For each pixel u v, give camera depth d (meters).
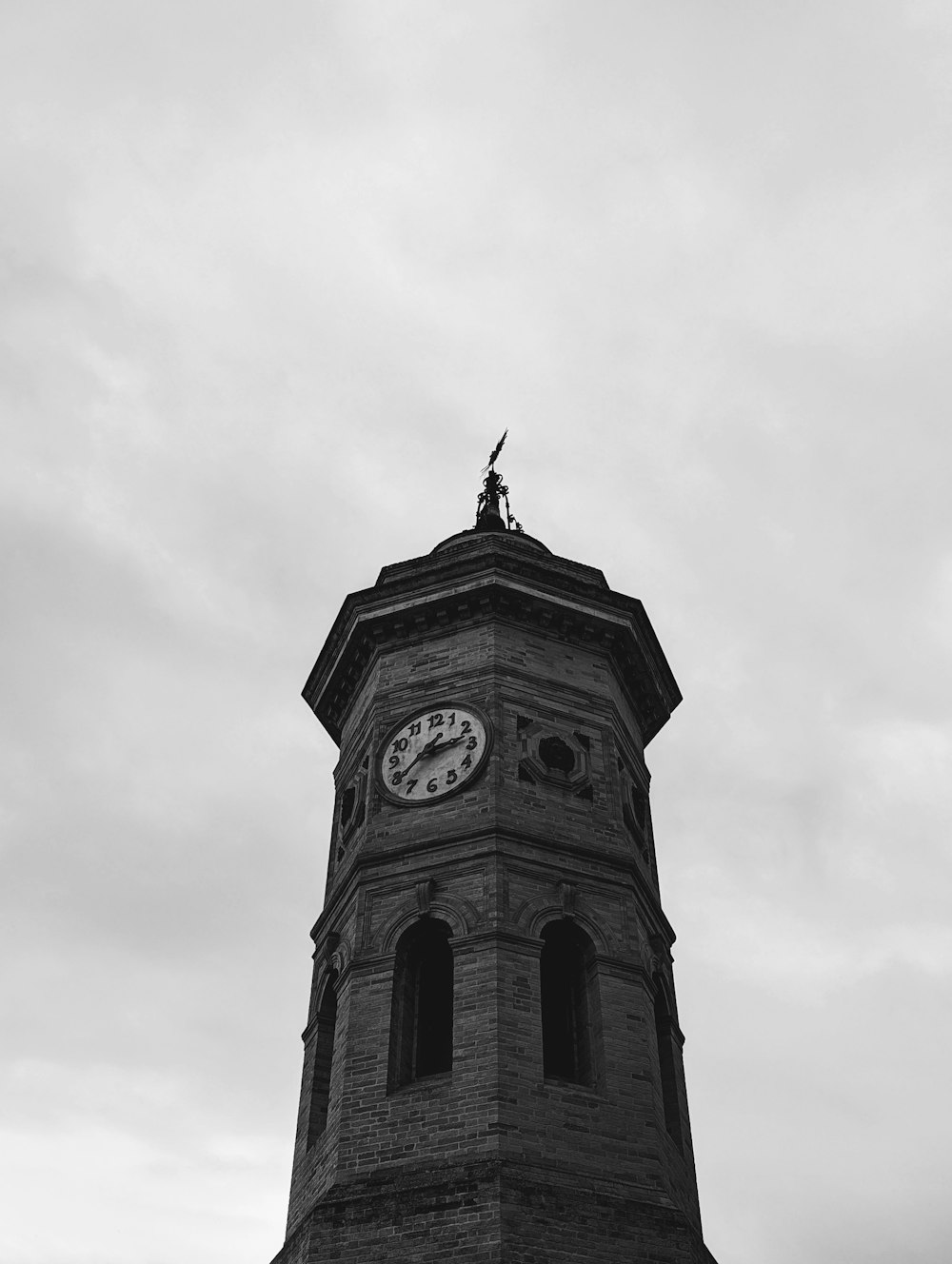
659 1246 23.12
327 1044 28.45
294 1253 23.97
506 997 25.69
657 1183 24.25
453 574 33.47
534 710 31.31
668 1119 27.61
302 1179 26.31
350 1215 23.20
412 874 28.36
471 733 30.55
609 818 30.11
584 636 33.59
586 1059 26.44
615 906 28.44
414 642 33.22
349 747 33.78
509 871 27.83
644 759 35.28
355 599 34.25
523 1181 22.98
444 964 28.17
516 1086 24.48
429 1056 26.92
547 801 29.56
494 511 41.91
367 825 29.91
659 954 29.92
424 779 30.23
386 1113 24.81
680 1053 29.33
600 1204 23.23
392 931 27.67
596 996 26.91
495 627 32.56
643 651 34.94
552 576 33.62
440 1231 22.52
